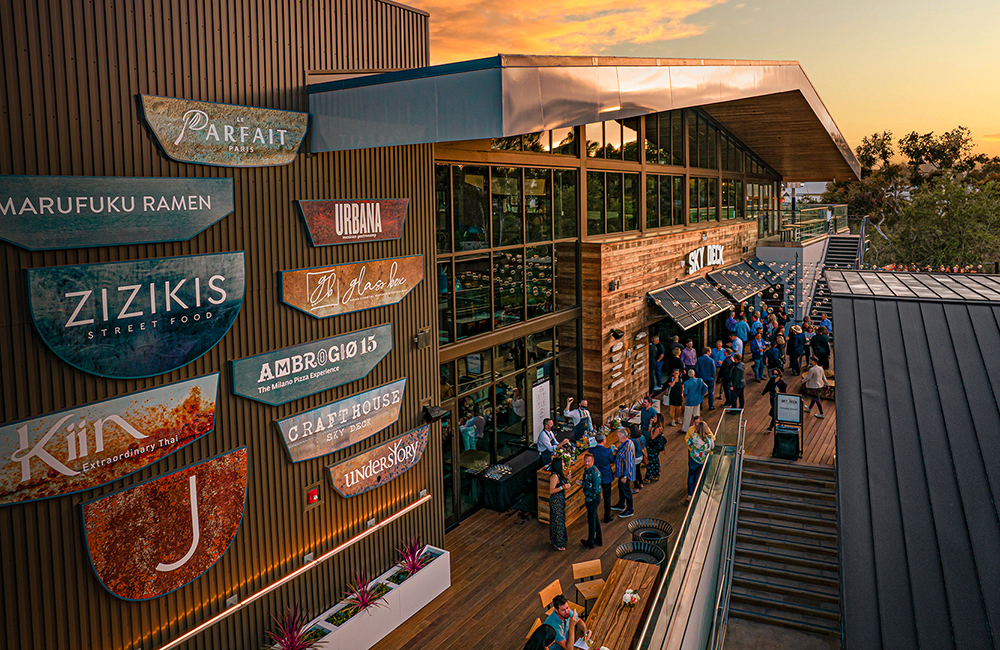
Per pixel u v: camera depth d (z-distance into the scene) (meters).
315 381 9.88
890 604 11.08
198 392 8.30
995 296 16.50
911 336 15.34
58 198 6.83
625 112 11.71
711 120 26.66
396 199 11.14
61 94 6.84
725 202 29.11
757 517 15.35
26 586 6.81
